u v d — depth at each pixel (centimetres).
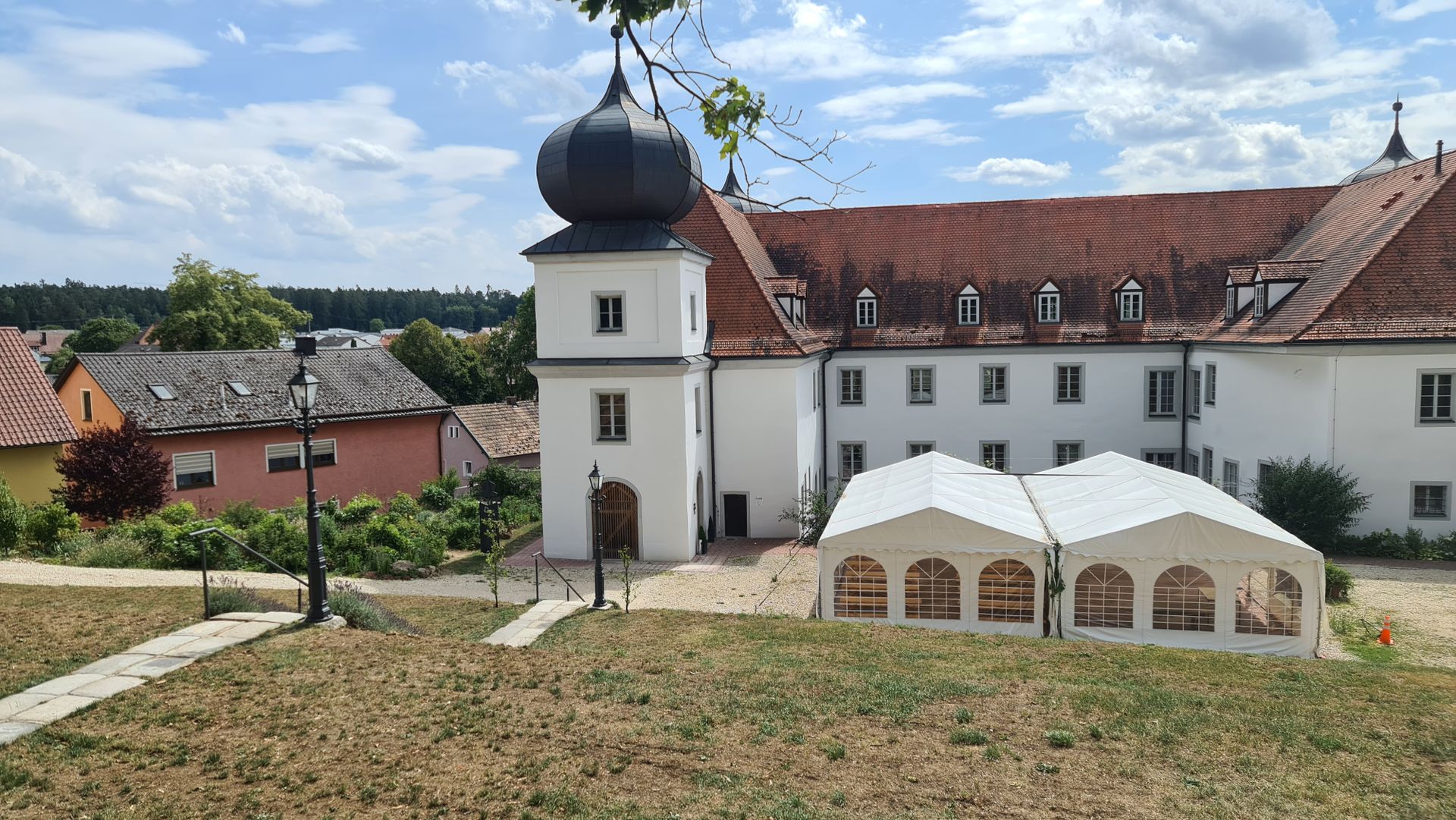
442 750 952
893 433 3669
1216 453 3288
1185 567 1877
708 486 3147
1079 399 3550
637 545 2844
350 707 1062
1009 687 1232
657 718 1059
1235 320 3262
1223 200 3750
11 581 1870
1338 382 2666
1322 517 2650
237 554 2478
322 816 812
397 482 4209
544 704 1095
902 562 2002
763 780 901
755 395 3148
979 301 3628
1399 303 2658
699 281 3009
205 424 3550
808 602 2322
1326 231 3356
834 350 3641
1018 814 847
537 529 3428
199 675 1152
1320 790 912
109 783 867
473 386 7906
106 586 1762
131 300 19100
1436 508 2672
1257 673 1366
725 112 711
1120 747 1014
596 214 2792
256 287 6931
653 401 2784
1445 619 2089
